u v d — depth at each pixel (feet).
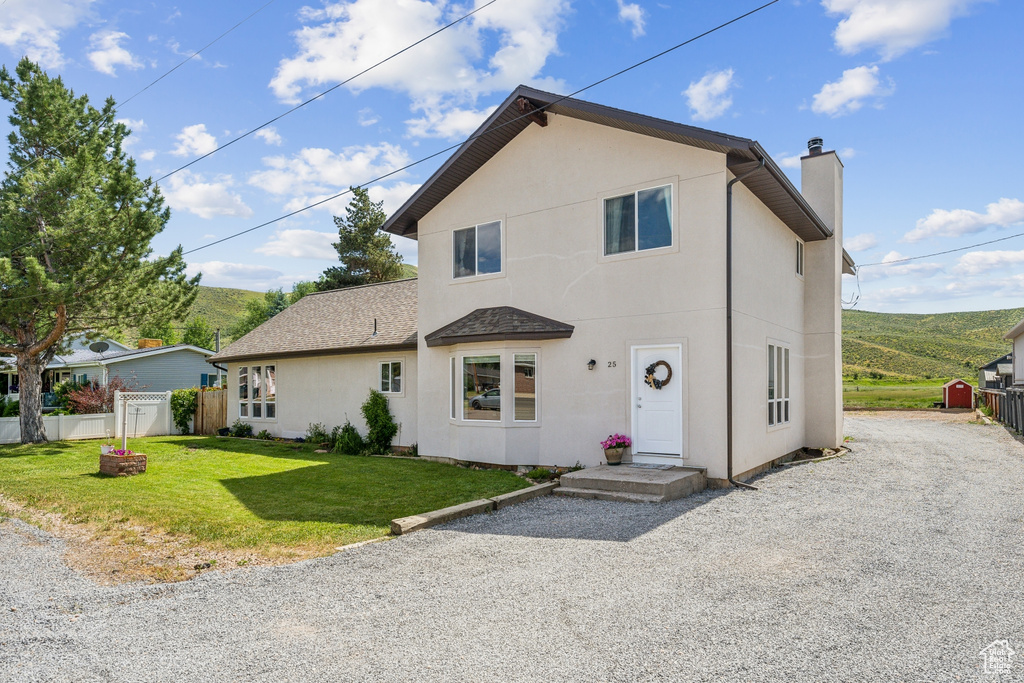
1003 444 53.98
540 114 42.42
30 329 62.49
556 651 14.60
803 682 12.91
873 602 17.30
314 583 19.90
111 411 78.02
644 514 28.63
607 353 39.42
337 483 37.93
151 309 65.67
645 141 38.60
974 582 18.84
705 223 36.11
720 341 35.32
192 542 24.89
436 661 14.19
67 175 56.24
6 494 34.78
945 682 12.81
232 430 70.08
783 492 33.30
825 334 52.70
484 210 46.01
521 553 22.82
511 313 43.24
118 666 14.16
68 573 21.26
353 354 58.65
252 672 13.79
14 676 13.70
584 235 40.91
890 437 61.21
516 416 42.50
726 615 16.58
